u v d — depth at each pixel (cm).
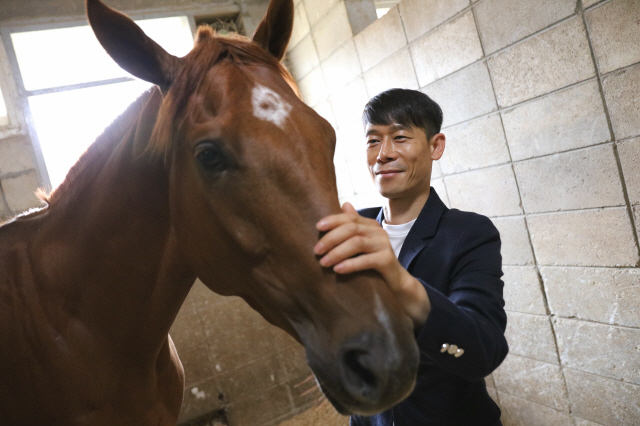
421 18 213
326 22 281
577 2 151
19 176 242
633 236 152
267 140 61
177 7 294
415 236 88
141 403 89
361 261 56
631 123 145
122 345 84
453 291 79
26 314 81
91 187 86
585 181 162
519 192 188
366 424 91
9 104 242
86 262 82
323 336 58
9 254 87
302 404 287
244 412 272
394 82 240
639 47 138
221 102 65
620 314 162
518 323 201
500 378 216
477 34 188
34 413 81
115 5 278
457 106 207
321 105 307
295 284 61
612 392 170
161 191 80
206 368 266
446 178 223
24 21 252
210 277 75
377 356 52
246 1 311
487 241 83
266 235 62
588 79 153
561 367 187
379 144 95
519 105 179
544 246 183
